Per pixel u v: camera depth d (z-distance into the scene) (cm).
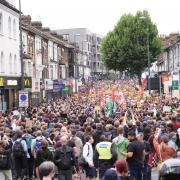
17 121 2061
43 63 5747
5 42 3988
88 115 2642
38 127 1831
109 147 1327
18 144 1568
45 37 5788
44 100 5272
